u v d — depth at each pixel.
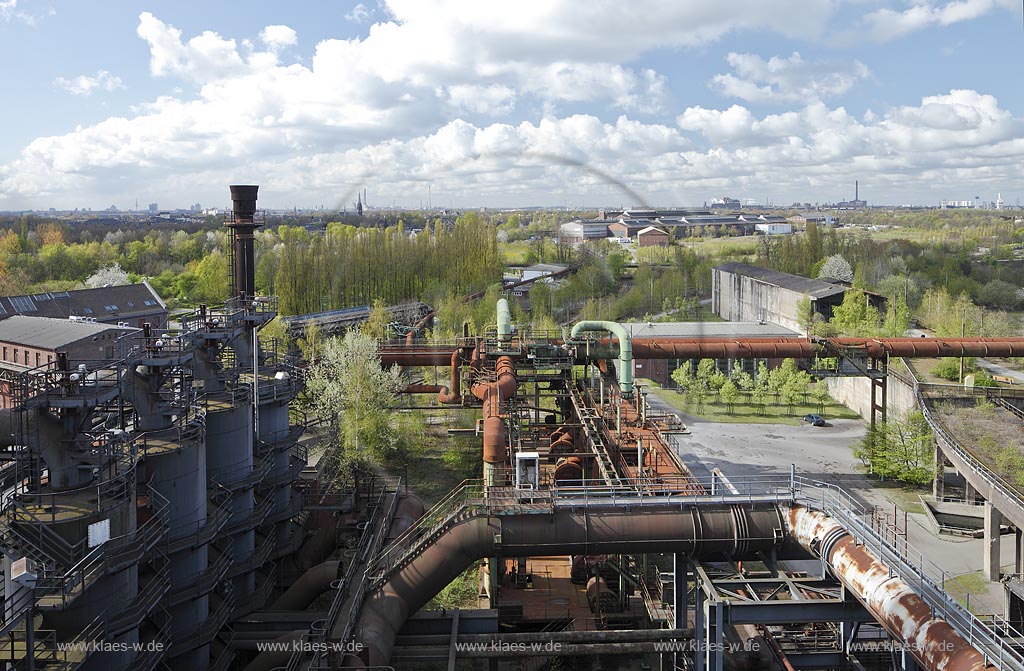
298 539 51.25
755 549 35.25
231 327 47.44
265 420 49.94
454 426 84.44
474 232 139.25
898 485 69.62
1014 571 51.97
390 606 33.12
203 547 38.22
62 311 106.00
